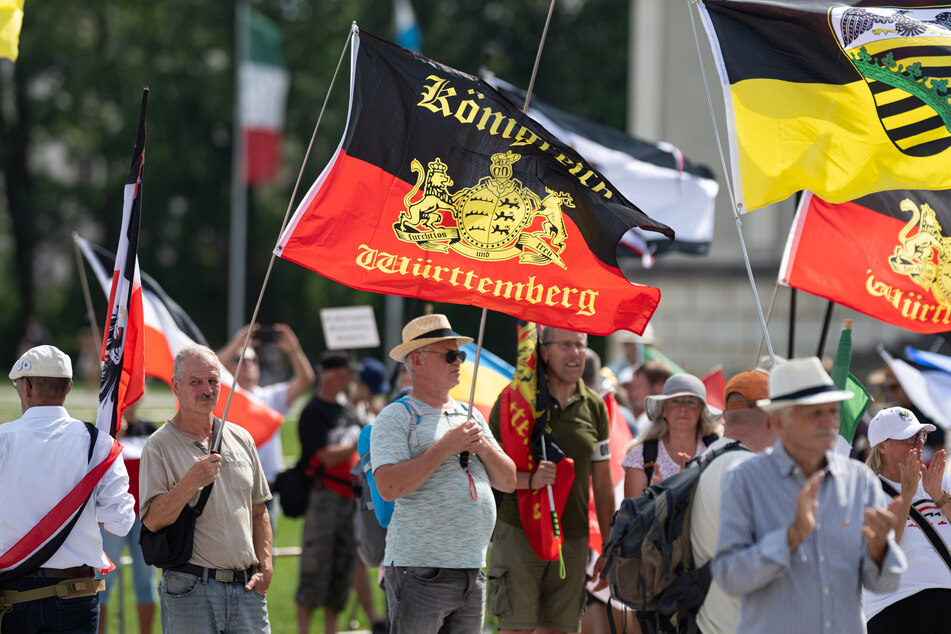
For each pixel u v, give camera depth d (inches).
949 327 902.4
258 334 1450.5
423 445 851.4
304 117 7066.9
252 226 7209.6
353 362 1584.6
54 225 7214.6
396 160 859.4
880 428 895.1
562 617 986.7
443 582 839.1
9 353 7165.4
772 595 615.8
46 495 791.7
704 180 1679.4
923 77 922.1
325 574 1274.6
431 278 844.0
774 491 622.2
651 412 1004.6
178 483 796.0
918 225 910.4
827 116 909.2
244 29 4320.9
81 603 798.5
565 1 7406.5
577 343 982.4
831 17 922.1
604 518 1016.9
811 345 3577.8
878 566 625.3
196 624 811.4
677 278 3754.9
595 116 6791.3
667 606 684.1
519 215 861.8
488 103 878.4
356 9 7199.8
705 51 3700.8
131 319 896.9
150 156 6934.1
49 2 6875.0
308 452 1282.0
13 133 7170.3
